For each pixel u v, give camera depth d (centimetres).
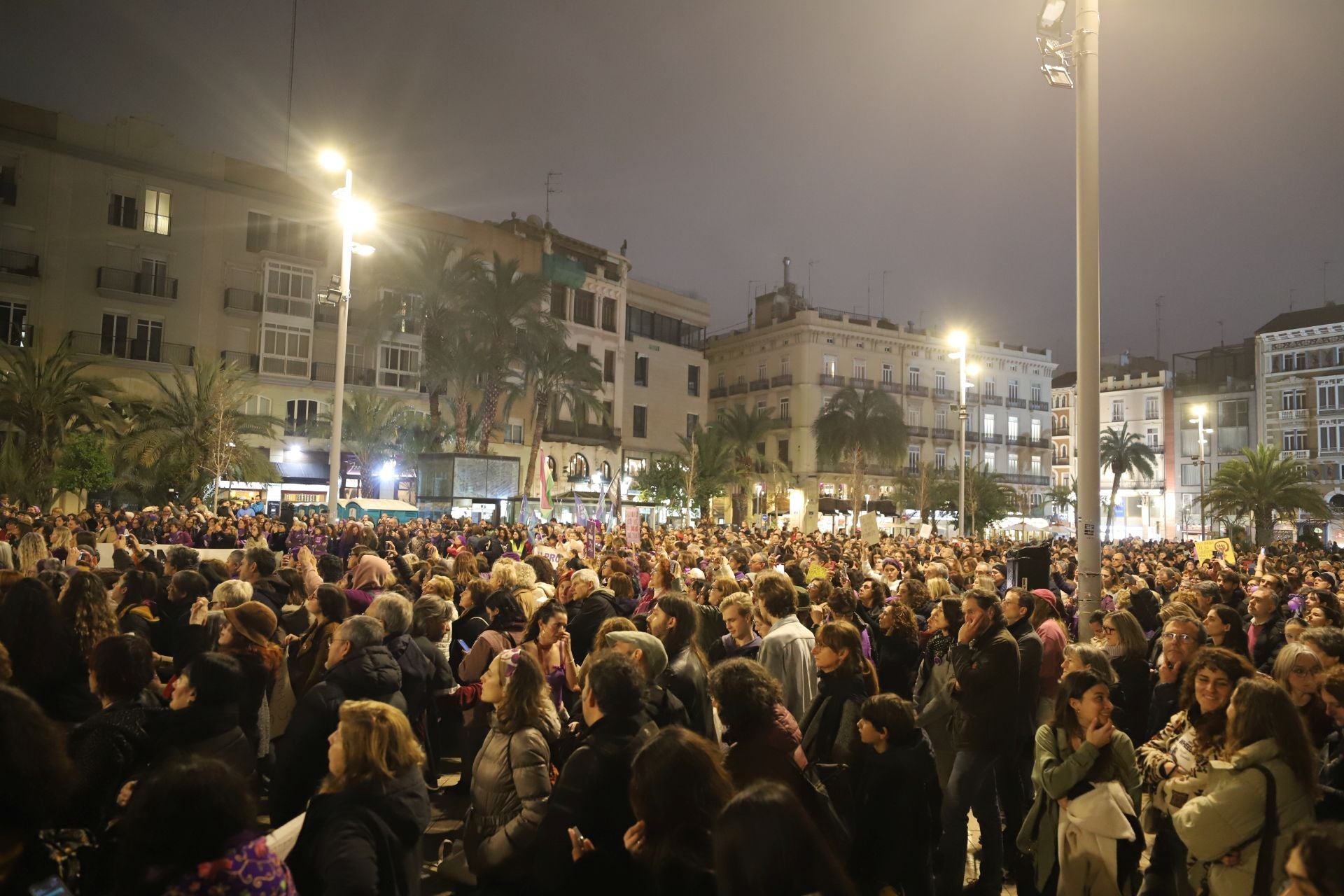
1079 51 955
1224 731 424
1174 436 7569
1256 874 366
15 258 3703
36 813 258
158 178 4053
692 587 965
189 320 4100
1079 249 945
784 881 225
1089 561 908
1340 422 6359
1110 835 418
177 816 249
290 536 1867
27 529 1415
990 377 7619
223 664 417
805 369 6638
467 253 4588
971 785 542
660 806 284
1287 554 2759
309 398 4334
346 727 338
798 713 580
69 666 489
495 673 452
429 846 606
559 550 1484
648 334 6600
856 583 1112
